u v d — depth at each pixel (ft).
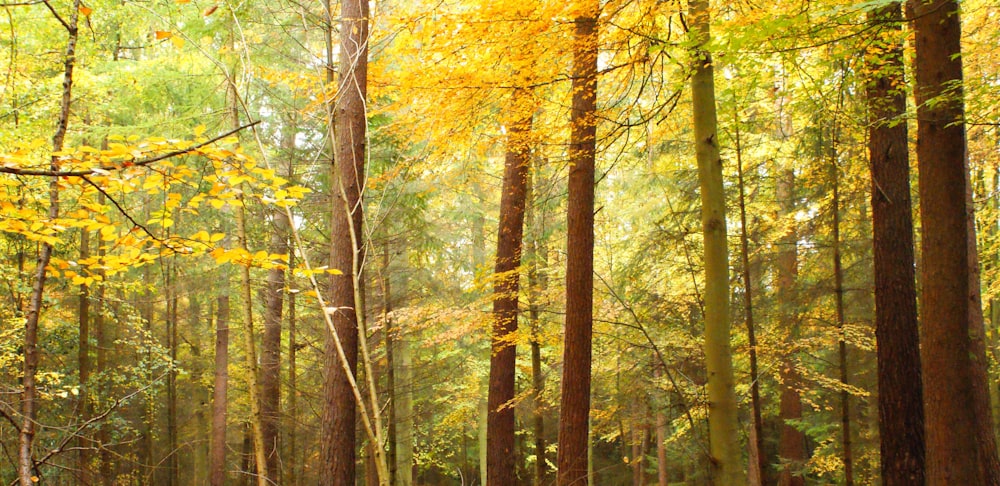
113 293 44.21
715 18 17.04
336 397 21.76
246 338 21.56
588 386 23.89
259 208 32.40
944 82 15.34
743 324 36.01
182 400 60.95
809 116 28.60
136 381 42.86
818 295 31.40
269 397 39.19
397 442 41.14
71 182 9.88
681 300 34.88
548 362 47.14
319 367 40.73
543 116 21.85
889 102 22.26
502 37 16.43
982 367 27.35
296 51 26.76
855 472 39.58
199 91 29.37
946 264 15.71
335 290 21.57
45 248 10.85
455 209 43.37
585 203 24.00
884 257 24.20
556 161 21.91
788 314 32.45
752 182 35.96
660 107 18.56
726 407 15.02
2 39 25.81
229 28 24.61
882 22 14.84
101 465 39.96
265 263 10.96
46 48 28.04
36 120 29.14
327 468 21.53
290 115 31.35
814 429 43.01
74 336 40.32
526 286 39.40
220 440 45.96
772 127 37.32
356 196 21.03
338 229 21.30
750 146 34.06
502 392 30.04
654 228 36.04
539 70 17.58
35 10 26.99
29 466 10.42
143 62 29.35
